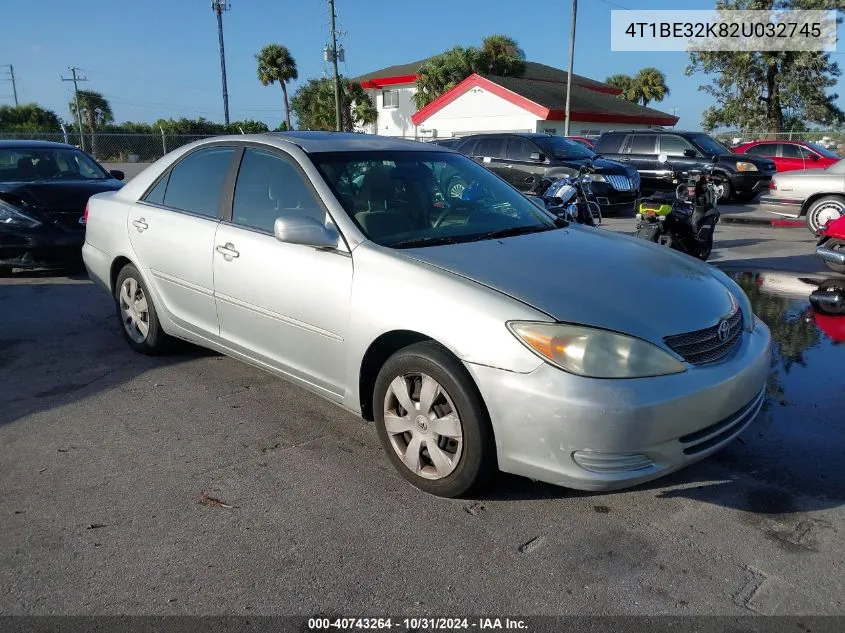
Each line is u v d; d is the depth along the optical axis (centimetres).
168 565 274
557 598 254
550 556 278
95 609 249
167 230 455
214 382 469
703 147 1667
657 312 297
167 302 469
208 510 312
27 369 498
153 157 2366
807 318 624
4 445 379
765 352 329
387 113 4434
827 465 351
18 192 772
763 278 795
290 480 338
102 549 284
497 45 3903
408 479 329
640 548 283
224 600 254
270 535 293
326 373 361
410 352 313
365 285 331
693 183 803
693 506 314
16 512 312
